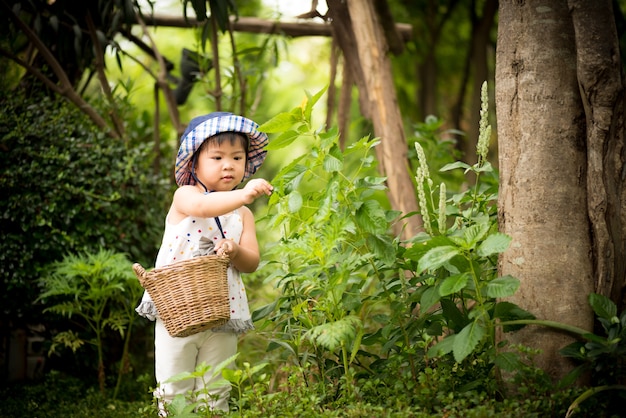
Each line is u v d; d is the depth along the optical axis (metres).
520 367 2.47
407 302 2.78
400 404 2.49
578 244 2.71
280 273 3.20
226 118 3.04
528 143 2.79
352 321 2.55
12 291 4.70
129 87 5.95
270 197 2.88
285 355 3.11
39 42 5.32
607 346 2.47
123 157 5.26
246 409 2.85
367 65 5.16
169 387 2.95
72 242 4.73
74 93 5.41
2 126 4.85
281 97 11.90
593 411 2.46
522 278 2.73
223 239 2.94
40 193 4.78
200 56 5.97
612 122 2.75
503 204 2.85
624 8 8.72
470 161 8.18
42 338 5.26
